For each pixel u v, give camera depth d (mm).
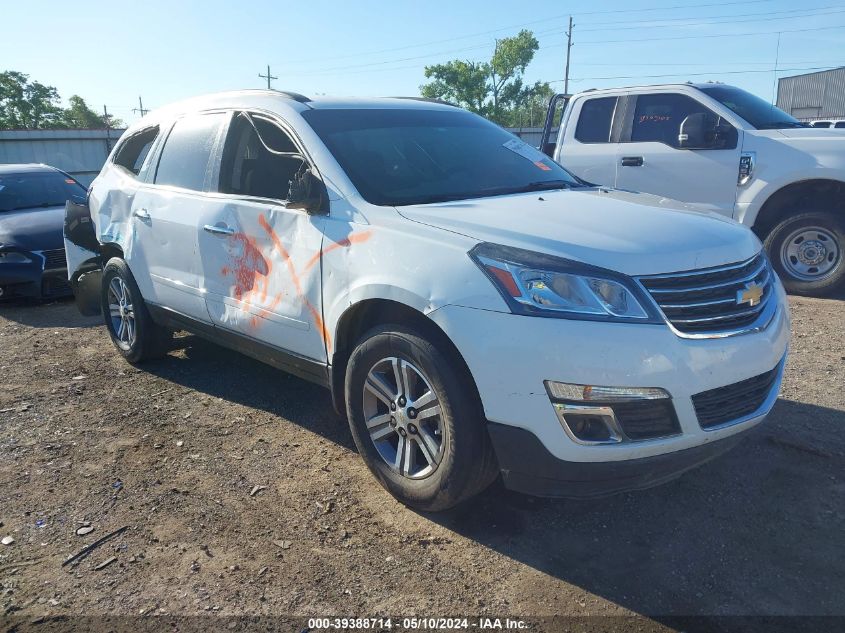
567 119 8234
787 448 3705
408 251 3041
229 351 5730
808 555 2830
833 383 4562
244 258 3969
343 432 4121
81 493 3463
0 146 25344
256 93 4340
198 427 4242
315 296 3496
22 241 7754
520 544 2965
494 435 2773
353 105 4164
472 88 62406
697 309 2779
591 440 2664
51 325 7023
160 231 4660
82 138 26766
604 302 2654
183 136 4750
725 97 7375
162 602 2635
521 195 3646
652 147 7508
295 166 3879
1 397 4828
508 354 2672
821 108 40562
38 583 2764
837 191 6688
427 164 3871
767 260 3400
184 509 3287
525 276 2717
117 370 5367
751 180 6938
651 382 2623
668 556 2859
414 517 3184
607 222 3096
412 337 2990
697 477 3467
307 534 3062
